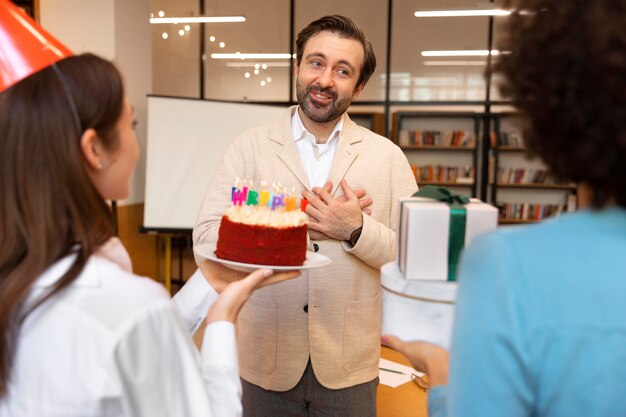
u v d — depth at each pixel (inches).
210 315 35.8
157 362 27.1
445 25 262.7
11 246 26.5
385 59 268.5
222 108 176.2
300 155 58.6
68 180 26.8
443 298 29.7
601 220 21.1
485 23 260.1
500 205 271.0
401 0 262.4
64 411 25.8
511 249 21.2
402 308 31.3
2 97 26.7
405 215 32.2
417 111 266.2
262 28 268.7
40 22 172.1
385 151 59.4
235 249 42.9
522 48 21.8
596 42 19.1
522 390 20.2
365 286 55.9
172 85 272.7
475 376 20.5
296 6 265.6
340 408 54.2
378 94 271.7
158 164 172.7
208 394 29.5
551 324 19.8
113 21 170.4
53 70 27.2
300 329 53.9
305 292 54.0
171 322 28.0
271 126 59.8
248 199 47.5
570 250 20.6
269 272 37.8
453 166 275.7
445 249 31.0
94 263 27.6
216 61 272.2
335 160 56.9
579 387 19.6
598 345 19.4
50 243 26.4
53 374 25.8
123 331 26.0
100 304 26.5
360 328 55.3
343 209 52.4
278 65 270.7
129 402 26.5
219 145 175.9
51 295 26.1
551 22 20.5
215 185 58.5
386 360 70.9
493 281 20.9
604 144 19.8
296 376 53.6
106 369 25.6
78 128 27.1
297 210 45.3
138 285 28.0
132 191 187.0
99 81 27.8
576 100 20.0
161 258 212.4
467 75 265.9
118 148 29.6
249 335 55.2
